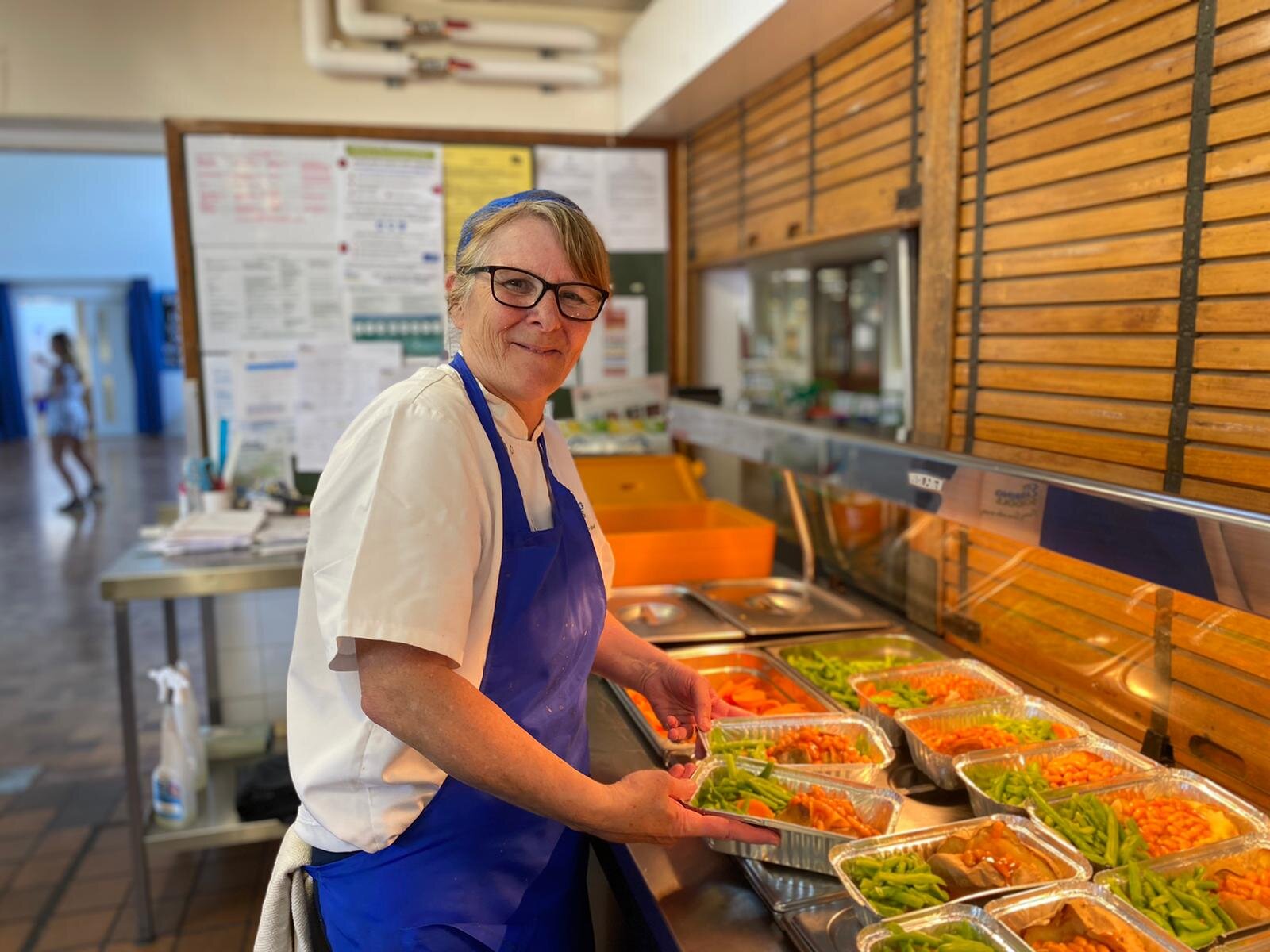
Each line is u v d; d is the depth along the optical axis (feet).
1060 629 5.04
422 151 10.41
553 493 4.04
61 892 8.67
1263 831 3.65
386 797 3.68
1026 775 4.22
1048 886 3.33
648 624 6.70
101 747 11.80
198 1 9.62
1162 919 3.27
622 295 11.46
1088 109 4.77
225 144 9.84
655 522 8.99
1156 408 4.43
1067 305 5.01
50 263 42.65
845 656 6.27
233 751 9.87
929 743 4.66
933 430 6.19
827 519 7.70
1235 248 3.97
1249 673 3.86
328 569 3.36
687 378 11.77
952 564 6.07
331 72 9.96
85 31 9.42
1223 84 3.97
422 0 10.20
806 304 10.03
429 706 3.22
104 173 42.24
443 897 3.77
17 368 45.70
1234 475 3.99
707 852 4.09
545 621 3.87
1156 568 3.60
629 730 5.30
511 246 3.54
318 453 10.52
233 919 8.33
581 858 4.41
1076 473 4.12
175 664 9.61
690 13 8.62
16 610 17.98
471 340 3.73
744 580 7.65
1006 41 5.37
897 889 3.46
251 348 10.23
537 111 10.78
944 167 5.95
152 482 33.14
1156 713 4.38
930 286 6.18
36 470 36.19
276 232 10.12
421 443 3.38
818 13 6.90
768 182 9.04
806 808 4.04
